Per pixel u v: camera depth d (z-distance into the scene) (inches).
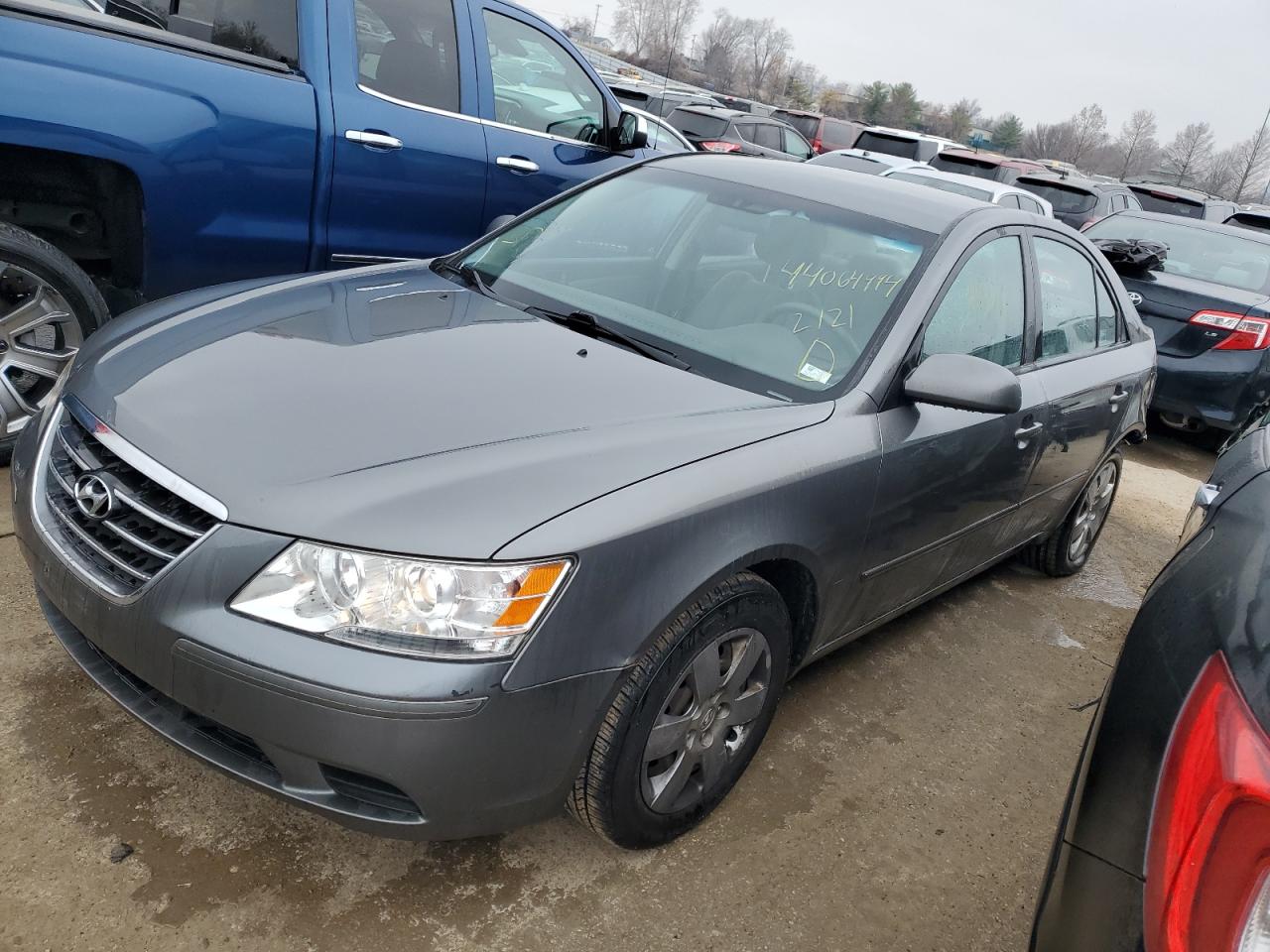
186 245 149.0
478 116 182.9
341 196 164.6
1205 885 50.1
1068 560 176.7
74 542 83.6
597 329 109.3
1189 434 317.1
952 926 94.1
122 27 139.7
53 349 137.5
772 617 94.2
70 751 93.4
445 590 71.6
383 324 102.8
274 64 155.4
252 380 87.5
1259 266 297.1
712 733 93.9
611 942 84.2
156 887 81.4
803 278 114.4
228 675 72.1
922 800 111.3
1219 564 68.4
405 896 84.8
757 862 96.3
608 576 76.7
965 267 119.0
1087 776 63.8
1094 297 157.9
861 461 99.7
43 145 130.0
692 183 131.8
